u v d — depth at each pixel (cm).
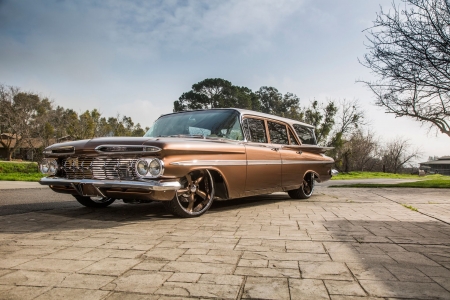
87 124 2994
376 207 540
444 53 1203
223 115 520
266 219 423
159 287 193
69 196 698
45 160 457
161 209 503
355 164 4881
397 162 5372
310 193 684
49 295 181
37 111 3434
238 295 183
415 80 1265
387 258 253
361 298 179
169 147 388
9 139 5184
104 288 191
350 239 313
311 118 3516
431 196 720
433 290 190
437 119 1456
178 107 6138
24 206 536
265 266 233
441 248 282
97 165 411
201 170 439
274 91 8312
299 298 179
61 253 262
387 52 1268
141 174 384
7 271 219
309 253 266
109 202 529
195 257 253
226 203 597
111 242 298
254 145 528
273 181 561
